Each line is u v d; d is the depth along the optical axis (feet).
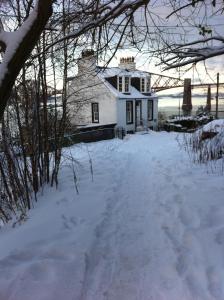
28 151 20.93
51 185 22.68
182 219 15.42
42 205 18.83
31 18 7.82
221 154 29.40
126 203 18.86
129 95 72.59
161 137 63.10
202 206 16.61
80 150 41.81
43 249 12.82
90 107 71.36
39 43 17.83
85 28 12.12
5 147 19.03
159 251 12.44
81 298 9.61
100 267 11.43
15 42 7.79
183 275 10.55
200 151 30.48
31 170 21.77
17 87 19.57
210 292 9.43
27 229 15.01
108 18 12.10
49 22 14.17
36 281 10.46
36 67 20.36
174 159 32.65
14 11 18.20
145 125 77.46
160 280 10.39
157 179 24.54
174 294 9.55
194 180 22.40
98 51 14.42
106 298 9.61
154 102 82.12
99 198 19.53
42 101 22.81
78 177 25.31
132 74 75.05
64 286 10.18
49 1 7.61
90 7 12.51
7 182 19.72
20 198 19.38
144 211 17.28
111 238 13.92
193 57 16.33
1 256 12.43
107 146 48.29
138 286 10.14
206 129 37.68
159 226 14.96
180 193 19.66
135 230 14.70
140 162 33.32
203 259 11.37
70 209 17.57
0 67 7.77
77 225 15.37
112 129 63.52
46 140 22.65
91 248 12.78
